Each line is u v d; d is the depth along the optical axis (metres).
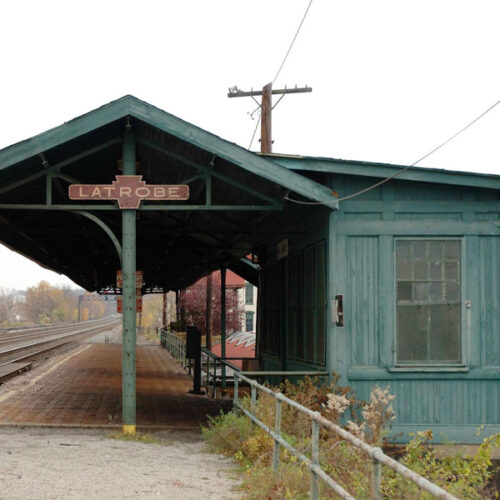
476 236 11.23
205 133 10.45
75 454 8.93
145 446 9.96
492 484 8.62
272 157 11.05
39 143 10.21
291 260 14.60
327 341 11.22
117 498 6.59
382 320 11.05
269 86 21.61
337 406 9.08
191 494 6.95
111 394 16.66
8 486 6.79
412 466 7.84
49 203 11.02
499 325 11.15
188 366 25.42
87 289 35.38
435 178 11.07
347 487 6.41
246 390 19.16
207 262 19.94
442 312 11.12
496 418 10.97
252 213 13.99
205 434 10.52
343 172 11.09
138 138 11.21
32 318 167.50
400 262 11.18
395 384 10.96
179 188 10.96
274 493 6.70
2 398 15.27
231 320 48.50
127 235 10.97
